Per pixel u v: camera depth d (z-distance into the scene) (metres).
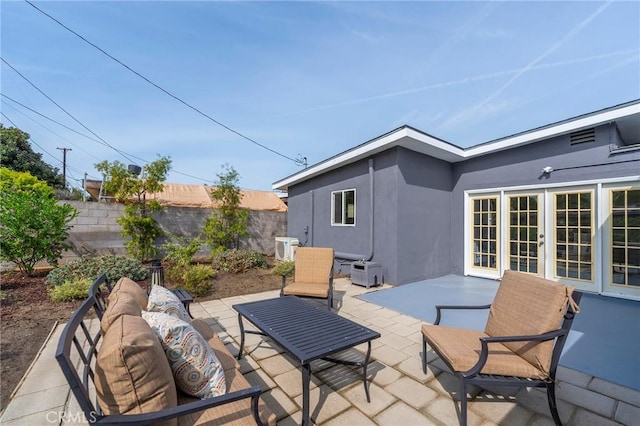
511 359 2.06
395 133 5.79
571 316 1.99
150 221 7.72
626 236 5.04
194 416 1.43
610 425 1.98
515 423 2.00
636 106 4.62
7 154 15.87
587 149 5.38
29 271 5.82
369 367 2.77
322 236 8.60
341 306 4.72
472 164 7.15
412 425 1.99
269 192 14.02
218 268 7.23
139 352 1.21
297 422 2.03
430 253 6.92
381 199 6.55
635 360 2.93
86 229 7.36
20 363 2.72
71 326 1.35
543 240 6.02
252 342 3.31
